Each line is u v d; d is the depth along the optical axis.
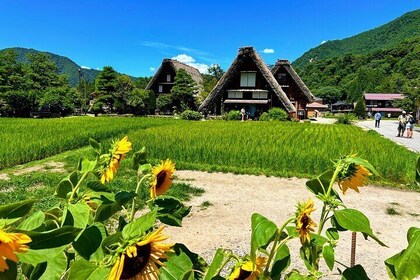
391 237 6.09
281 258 1.48
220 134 18.77
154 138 16.38
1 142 14.08
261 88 42.19
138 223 1.11
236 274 1.37
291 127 26.48
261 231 1.22
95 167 1.64
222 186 9.52
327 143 16.03
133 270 1.05
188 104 57.25
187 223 6.54
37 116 52.03
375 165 10.73
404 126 25.81
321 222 1.50
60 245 1.02
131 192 1.63
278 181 10.24
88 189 1.56
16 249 0.81
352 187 1.50
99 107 54.62
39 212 1.21
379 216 7.23
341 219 1.35
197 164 11.92
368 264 4.89
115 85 55.81
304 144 15.26
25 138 15.90
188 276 1.32
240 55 41.12
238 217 6.97
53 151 14.69
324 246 1.42
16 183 9.10
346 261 4.94
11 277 0.96
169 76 62.94
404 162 11.33
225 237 5.86
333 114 93.12
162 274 1.40
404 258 1.18
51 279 1.16
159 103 57.50
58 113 55.59
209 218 6.87
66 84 67.94
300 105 48.19
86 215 1.26
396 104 54.78
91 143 1.65
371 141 17.39
